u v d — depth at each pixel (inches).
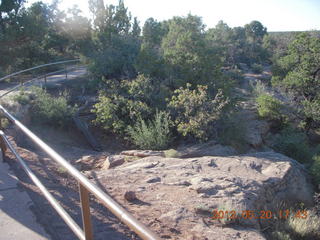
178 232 158.6
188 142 479.5
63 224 141.6
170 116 482.0
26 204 150.2
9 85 701.9
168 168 261.1
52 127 490.0
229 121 522.9
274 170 278.7
